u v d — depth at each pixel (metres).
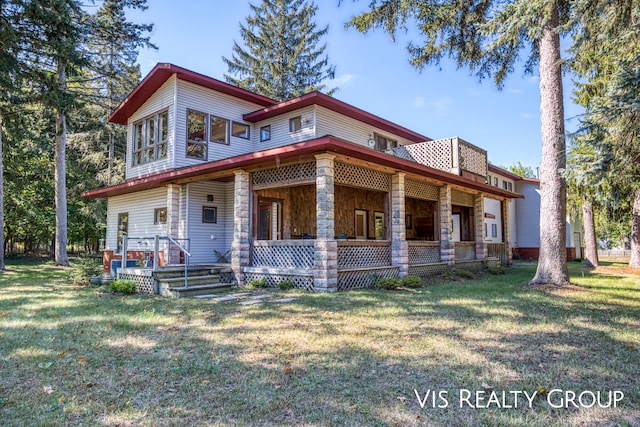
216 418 2.68
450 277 10.70
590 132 6.70
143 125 13.25
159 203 12.73
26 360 3.86
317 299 7.11
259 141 13.56
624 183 7.32
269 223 12.98
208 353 4.05
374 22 10.20
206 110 12.47
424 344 4.29
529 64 11.23
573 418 2.65
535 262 20.28
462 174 12.24
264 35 26.02
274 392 3.08
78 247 27.84
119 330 5.02
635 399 2.92
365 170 9.53
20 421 2.64
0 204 13.15
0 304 6.93
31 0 9.22
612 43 7.11
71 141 20.50
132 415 2.72
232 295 7.85
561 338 4.52
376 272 9.41
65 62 10.59
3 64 9.55
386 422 2.60
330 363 3.71
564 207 8.84
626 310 6.10
